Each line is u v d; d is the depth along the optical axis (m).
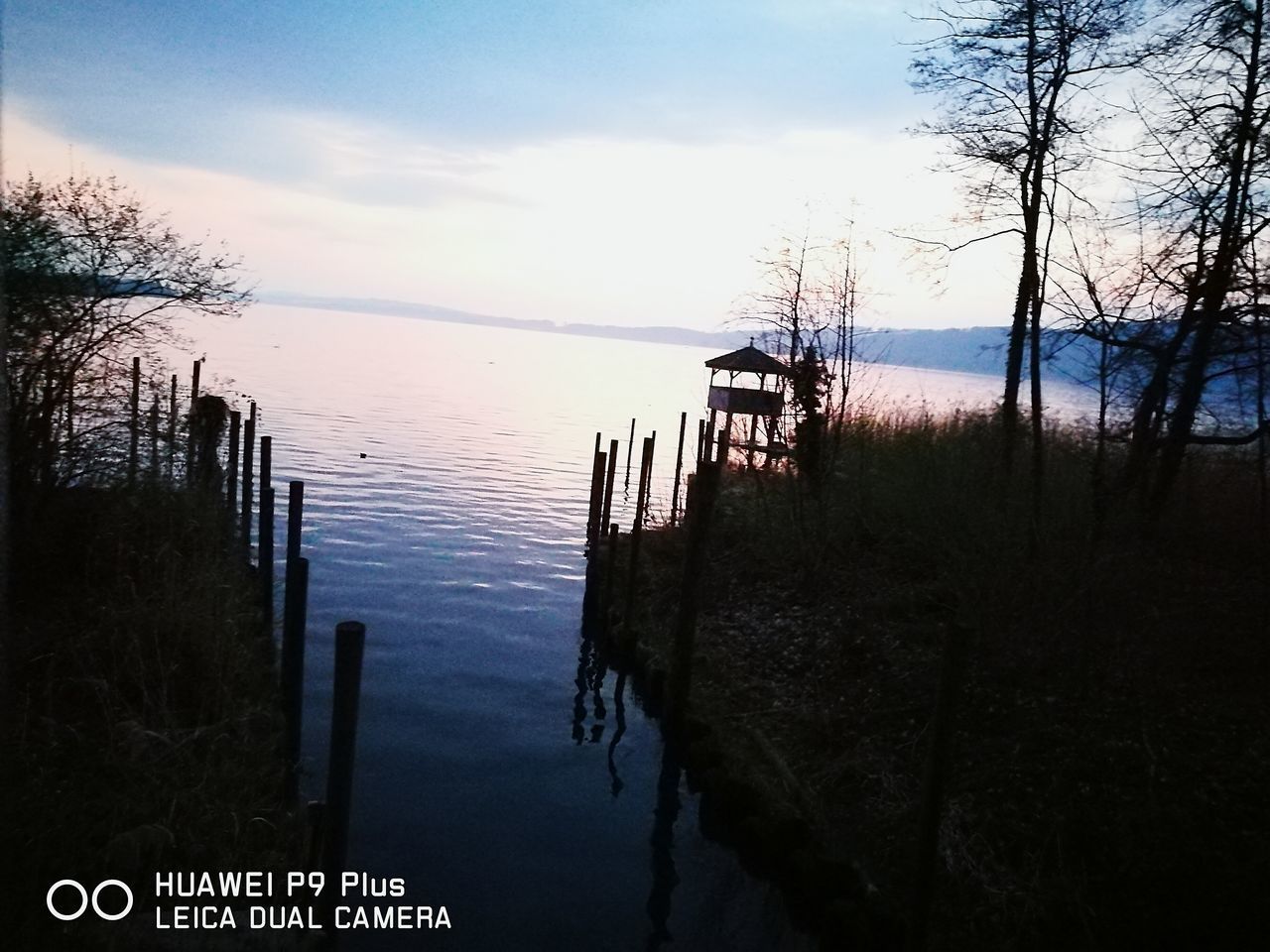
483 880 8.90
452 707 13.05
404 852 9.20
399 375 72.88
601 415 57.50
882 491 17.05
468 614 17.44
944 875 8.28
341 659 6.41
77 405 13.00
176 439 15.23
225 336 94.94
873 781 10.02
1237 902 7.30
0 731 7.43
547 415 54.53
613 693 14.33
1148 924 7.46
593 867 9.38
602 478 18.75
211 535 13.77
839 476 18.19
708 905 8.90
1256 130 12.63
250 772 8.93
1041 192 15.58
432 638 15.88
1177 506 15.17
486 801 10.47
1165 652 10.94
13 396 11.70
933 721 7.16
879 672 12.34
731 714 12.30
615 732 12.85
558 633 17.11
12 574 11.36
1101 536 13.00
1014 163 15.86
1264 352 13.07
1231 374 13.91
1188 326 13.17
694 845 9.97
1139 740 9.40
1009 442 16.02
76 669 9.90
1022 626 11.72
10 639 9.62
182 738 8.89
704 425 22.64
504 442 40.69
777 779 10.42
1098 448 14.07
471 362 102.75
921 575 15.09
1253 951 6.98
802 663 13.40
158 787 8.15
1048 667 11.12
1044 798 8.93
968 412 20.78
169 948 6.57
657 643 15.18
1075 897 7.76
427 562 20.38
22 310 11.80
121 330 13.24
